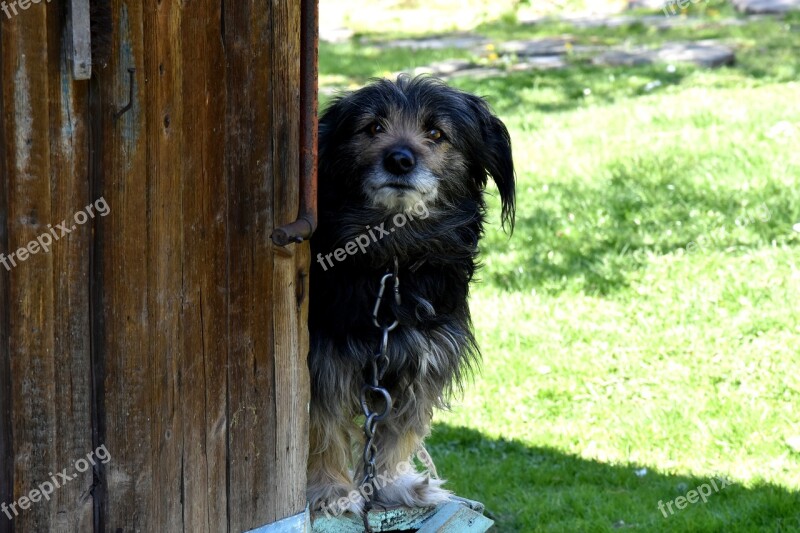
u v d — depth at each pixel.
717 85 19.88
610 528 7.45
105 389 4.09
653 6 29.47
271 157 4.48
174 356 4.27
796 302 10.76
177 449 4.35
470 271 6.18
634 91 20.11
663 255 12.30
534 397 9.70
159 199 4.11
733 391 9.44
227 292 4.44
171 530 4.39
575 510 7.81
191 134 4.18
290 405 4.82
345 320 5.56
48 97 3.78
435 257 5.81
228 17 4.23
